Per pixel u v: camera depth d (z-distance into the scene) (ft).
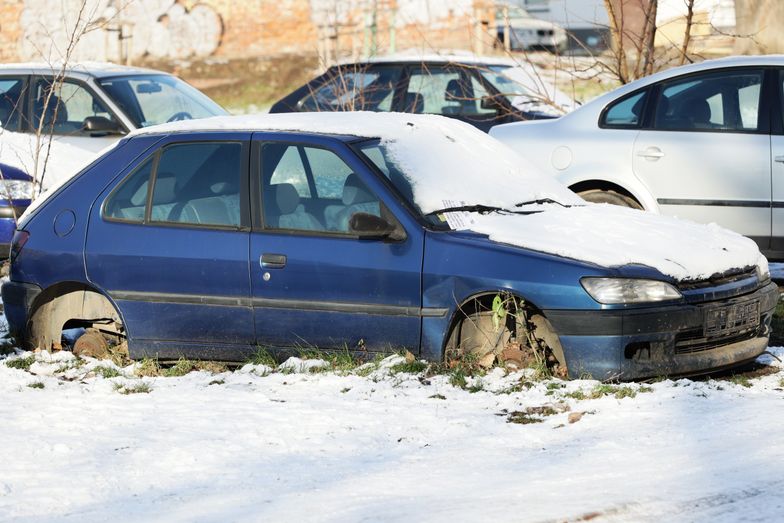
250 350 38.60
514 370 35.78
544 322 35.70
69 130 67.97
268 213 38.17
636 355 34.30
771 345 42.14
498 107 74.08
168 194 39.75
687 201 52.90
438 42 138.92
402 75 77.56
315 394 34.88
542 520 23.75
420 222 36.42
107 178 40.81
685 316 34.32
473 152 40.57
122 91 68.85
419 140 39.58
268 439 30.58
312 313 37.32
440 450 29.55
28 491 27.02
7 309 42.09
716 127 52.95
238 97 148.56
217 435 31.09
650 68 67.21
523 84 75.72
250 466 28.53
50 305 41.73
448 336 35.94
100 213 40.47
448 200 37.27
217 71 149.48
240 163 38.99
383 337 36.68
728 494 25.12
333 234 37.17
